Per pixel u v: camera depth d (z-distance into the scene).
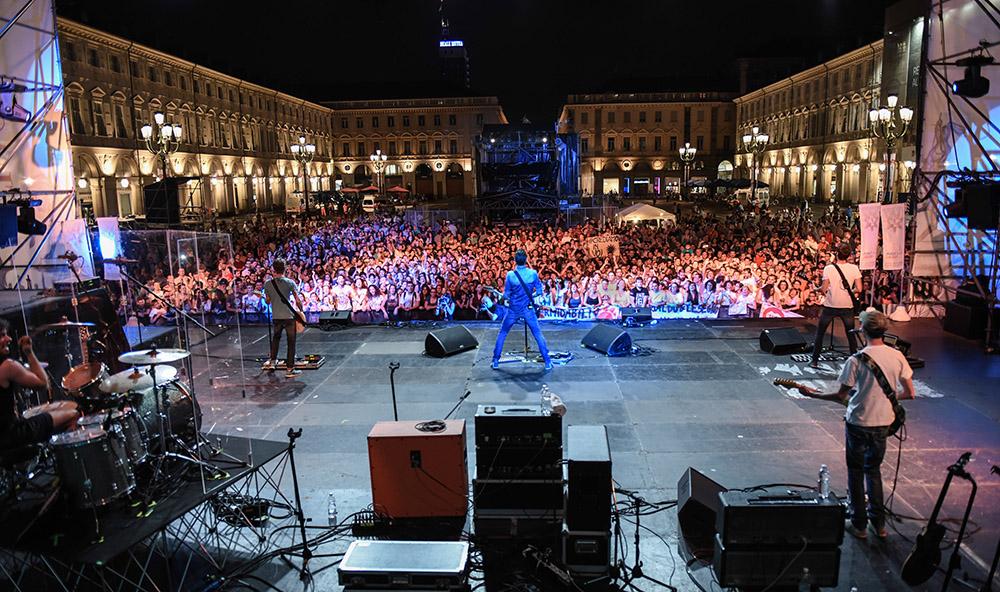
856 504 5.72
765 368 10.66
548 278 14.91
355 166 89.44
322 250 21.03
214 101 59.44
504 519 5.63
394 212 43.59
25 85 10.61
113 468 4.95
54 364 6.82
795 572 4.68
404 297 14.66
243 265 17.73
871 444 5.60
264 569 5.54
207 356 11.40
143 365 5.24
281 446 6.51
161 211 20.88
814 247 18.41
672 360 11.18
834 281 10.19
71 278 9.38
